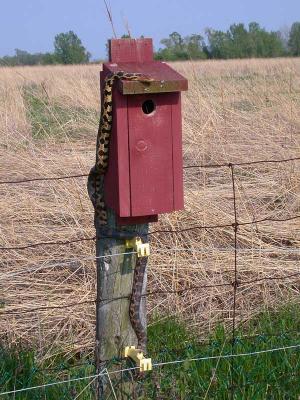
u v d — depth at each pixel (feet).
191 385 12.05
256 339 13.12
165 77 9.48
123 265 10.45
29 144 25.61
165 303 15.14
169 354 12.51
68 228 17.95
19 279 15.72
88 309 14.57
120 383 10.71
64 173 21.85
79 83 40.63
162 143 9.81
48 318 14.28
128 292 10.54
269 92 35.73
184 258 16.69
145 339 10.77
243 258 16.57
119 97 9.54
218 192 20.24
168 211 10.03
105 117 9.75
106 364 10.70
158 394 11.34
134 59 10.04
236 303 15.33
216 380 12.07
